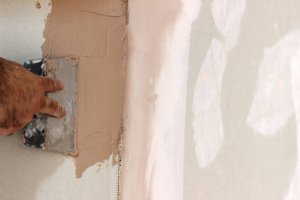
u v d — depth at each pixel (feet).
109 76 5.00
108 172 5.06
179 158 4.20
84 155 4.85
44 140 4.48
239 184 3.38
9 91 3.83
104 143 4.99
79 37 4.80
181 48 4.22
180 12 4.24
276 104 3.05
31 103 4.06
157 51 4.60
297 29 2.91
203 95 3.86
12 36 4.54
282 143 2.99
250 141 3.28
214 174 3.68
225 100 3.57
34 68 4.52
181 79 4.21
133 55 4.99
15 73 3.92
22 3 4.58
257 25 3.25
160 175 4.52
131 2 5.01
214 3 3.74
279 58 3.04
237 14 3.46
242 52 3.39
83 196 4.89
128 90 5.05
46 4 4.67
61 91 4.58
